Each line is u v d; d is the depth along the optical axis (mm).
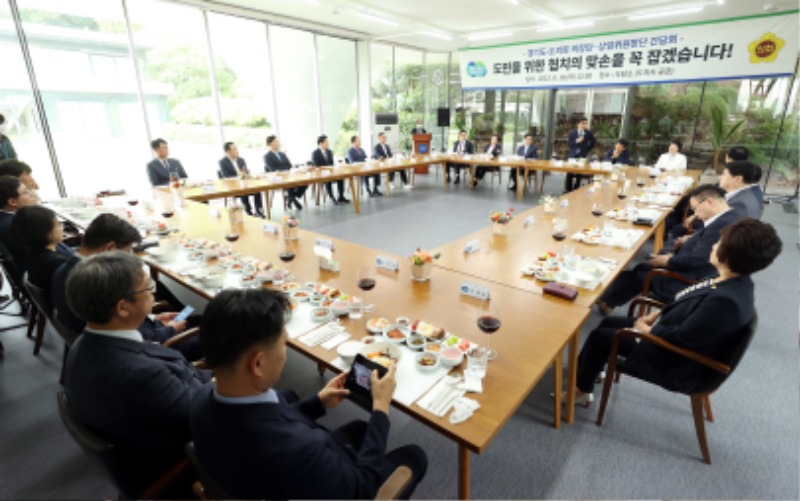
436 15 6758
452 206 6578
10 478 1700
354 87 8992
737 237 1555
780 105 6738
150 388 1130
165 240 2764
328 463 858
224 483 839
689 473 1713
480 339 1572
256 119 7422
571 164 6797
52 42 5078
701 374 1676
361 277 1962
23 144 5152
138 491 1119
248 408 831
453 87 10617
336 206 6680
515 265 2369
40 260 1913
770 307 3188
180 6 5973
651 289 2645
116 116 5805
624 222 3258
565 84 8117
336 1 5871
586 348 2059
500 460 1779
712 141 7504
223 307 808
